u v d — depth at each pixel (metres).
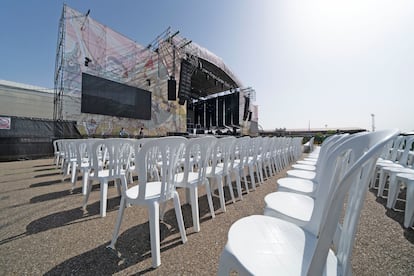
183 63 9.79
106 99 7.28
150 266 1.13
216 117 16.98
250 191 2.79
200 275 1.05
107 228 1.58
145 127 8.92
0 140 5.34
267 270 0.58
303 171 2.22
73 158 3.19
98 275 1.05
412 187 1.67
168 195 1.33
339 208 0.48
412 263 1.17
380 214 1.93
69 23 6.42
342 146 0.84
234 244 0.69
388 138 0.46
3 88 7.95
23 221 1.71
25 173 3.83
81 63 6.71
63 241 1.39
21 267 1.11
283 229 0.81
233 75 14.34
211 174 2.01
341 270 0.61
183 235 1.39
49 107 9.03
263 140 3.44
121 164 2.02
